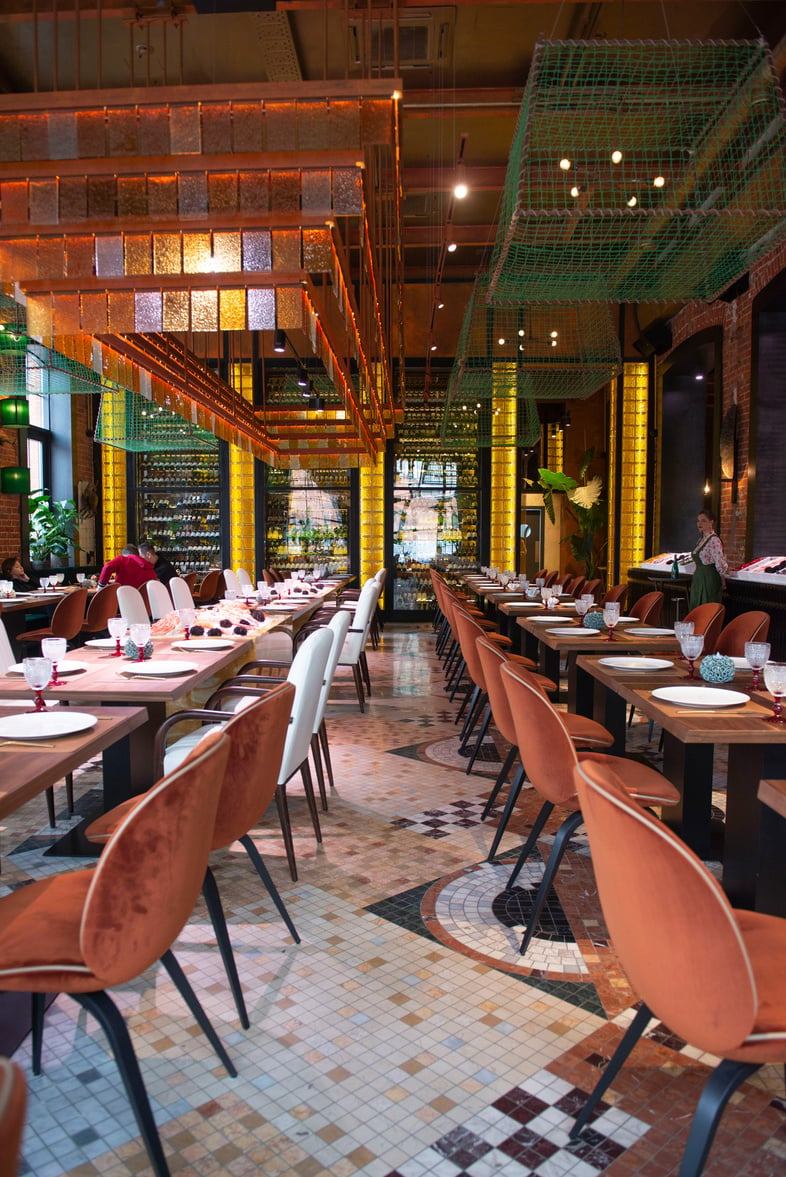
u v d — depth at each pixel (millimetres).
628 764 3029
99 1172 1764
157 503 13586
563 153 7047
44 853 3555
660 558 10773
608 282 6762
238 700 4469
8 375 8648
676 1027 1439
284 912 2771
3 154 3705
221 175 3676
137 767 3578
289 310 4098
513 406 13094
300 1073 2092
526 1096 2008
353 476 13469
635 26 7090
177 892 1693
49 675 2611
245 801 2412
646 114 6309
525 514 16172
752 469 8891
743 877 2836
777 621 7234
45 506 10867
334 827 3936
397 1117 1931
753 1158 1808
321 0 5570
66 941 1691
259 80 7797
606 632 4816
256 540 13492
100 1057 2174
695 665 3598
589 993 2484
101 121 3666
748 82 5676
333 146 3629
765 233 5871
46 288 4129
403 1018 2342
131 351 5488
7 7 6125
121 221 3787
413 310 12914
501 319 11172
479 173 9500
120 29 6844
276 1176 1742
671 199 6637
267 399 13109
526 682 2676
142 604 6438
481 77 7836
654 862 1369
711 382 12258
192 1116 1934
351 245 8062
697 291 6816
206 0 5500
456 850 3643
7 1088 686
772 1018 1427
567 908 3064
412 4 6254
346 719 6367
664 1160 1797
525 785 4617
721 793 4430
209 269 3828
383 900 3127
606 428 15672
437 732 5930
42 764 2000
